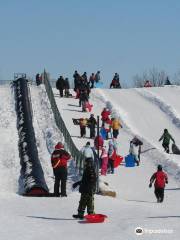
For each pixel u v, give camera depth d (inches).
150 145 2089.1
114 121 2210.9
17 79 3019.2
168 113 2667.3
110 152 1748.3
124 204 1218.6
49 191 1417.3
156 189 1364.4
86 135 2246.6
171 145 2230.6
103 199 1275.8
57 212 1082.7
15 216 1030.4
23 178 1549.0
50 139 2052.2
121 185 1595.7
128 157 1856.5
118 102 2864.2
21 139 2003.0
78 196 1307.8
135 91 3088.1
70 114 2556.6
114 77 3326.8
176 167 1790.1
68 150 1894.7
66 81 2883.9
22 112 2380.7
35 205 1162.0
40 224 962.7
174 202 1370.6
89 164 1028.5
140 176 1718.8
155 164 1877.5
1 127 2223.2
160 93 3048.7
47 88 2844.5
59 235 877.8
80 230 911.7
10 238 856.9
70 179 1563.7
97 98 2903.5
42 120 2379.4
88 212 1024.2
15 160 1782.7
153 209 1165.1
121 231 892.0
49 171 1683.1
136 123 2546.8
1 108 2529.5
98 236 862.5
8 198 1249.4
